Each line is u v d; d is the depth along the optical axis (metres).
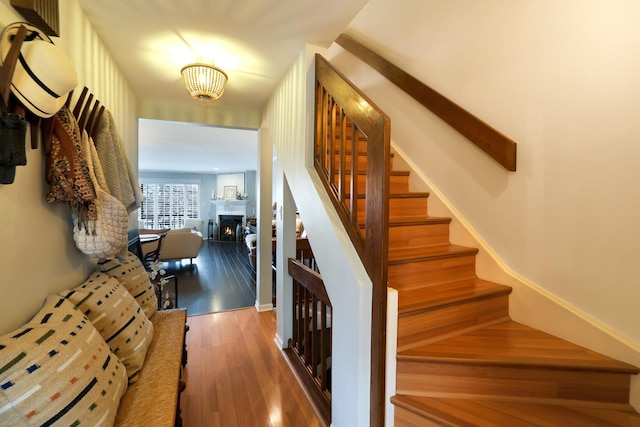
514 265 1.67
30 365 0.76
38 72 0.89
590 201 1.33
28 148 0.99
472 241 1.89
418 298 1.47
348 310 1.30
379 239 1.15
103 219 1.20
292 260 2.29
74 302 1.16
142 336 1.35
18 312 0.95
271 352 2.33
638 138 1.18
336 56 3.41
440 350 1.32
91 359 0.93
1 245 0.87
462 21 1.91
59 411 0.76
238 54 1.84
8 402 0.70
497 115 1.72
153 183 9.73
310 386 1.83
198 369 2.07
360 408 1.24
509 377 1.25
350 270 1.28
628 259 1.22
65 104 1.15
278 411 1.67
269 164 3.16
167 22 1.50
